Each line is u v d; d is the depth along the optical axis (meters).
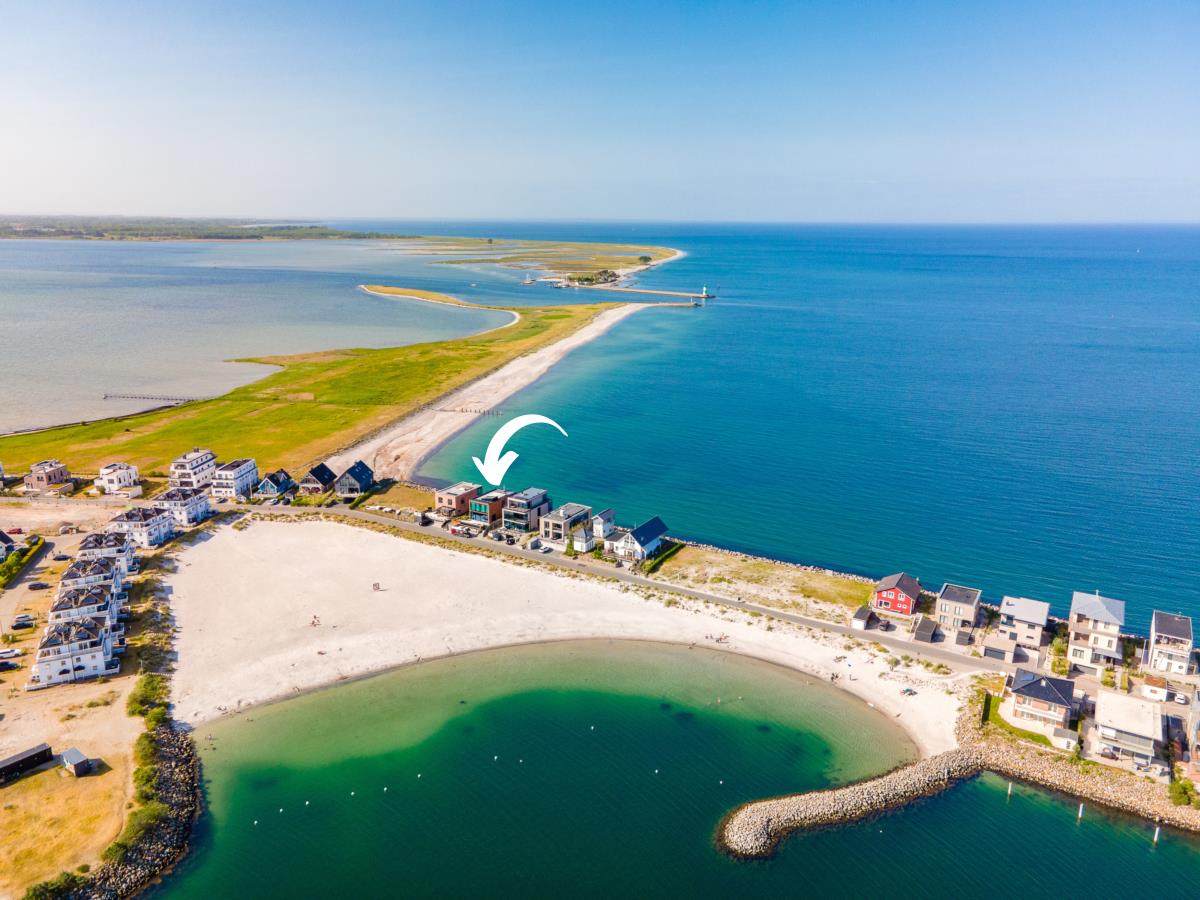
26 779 64.56
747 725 74.75
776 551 114.12
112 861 56.34
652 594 99.75
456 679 81.88
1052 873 58.41
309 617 93.25
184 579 102.25
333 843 59.94
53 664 77.94
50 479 132.38
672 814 63.38
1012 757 69.75
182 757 68.81
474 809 63.69
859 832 61.69
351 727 73.75
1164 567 108.19
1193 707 71.69
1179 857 60.09
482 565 107.69
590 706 77.62
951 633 90.81
